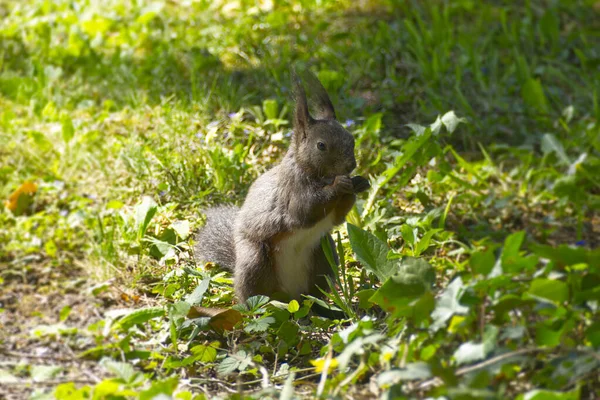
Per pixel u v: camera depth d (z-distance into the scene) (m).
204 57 14.57
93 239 10.34
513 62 14.95
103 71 14.36
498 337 6.41
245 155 11.43
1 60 14.67
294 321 8.48
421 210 10.78
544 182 11.83
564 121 13.38
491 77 14.15
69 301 9.20
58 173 11.74
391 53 14.80
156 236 10.10
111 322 8.06
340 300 8.34
